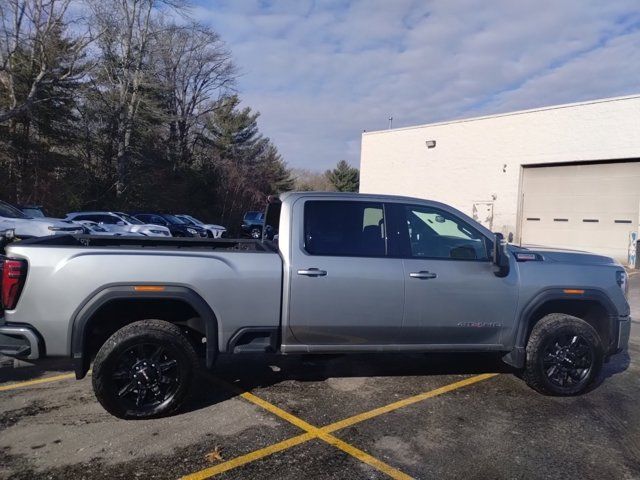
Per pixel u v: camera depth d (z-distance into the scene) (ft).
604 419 14.24
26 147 94.63
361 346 14.93
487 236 15.71
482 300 15.30
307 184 245.65
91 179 105.29
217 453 11.83
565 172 70.28
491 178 77.30
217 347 13.94
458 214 15.71
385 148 92.38
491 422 13.87
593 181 67.56
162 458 11.55
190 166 147.74
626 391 16.58
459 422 13.83
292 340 14.46
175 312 14.38
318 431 13.09
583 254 17.16
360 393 15.85
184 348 13.51
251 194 160.35
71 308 12.89
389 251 15.02
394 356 19.93
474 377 17.57
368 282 14.51
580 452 12.26
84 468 11.04
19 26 83.15
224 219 149.69
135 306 14.12
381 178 93.04
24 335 12.78
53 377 16.71
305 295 14.19
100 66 102.12
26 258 12.86
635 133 62.90
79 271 12.94
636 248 60.44
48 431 12.75
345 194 15.24
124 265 13.16
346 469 11.25
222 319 13.78
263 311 14.02
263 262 14.08
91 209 102.17
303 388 16.21
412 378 17.37
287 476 10.91
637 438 13.10
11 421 13.30
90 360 13.87
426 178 86.07
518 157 74.08
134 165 114.73
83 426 13.08
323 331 14.48
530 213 73.97
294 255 14.30
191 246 17.54
